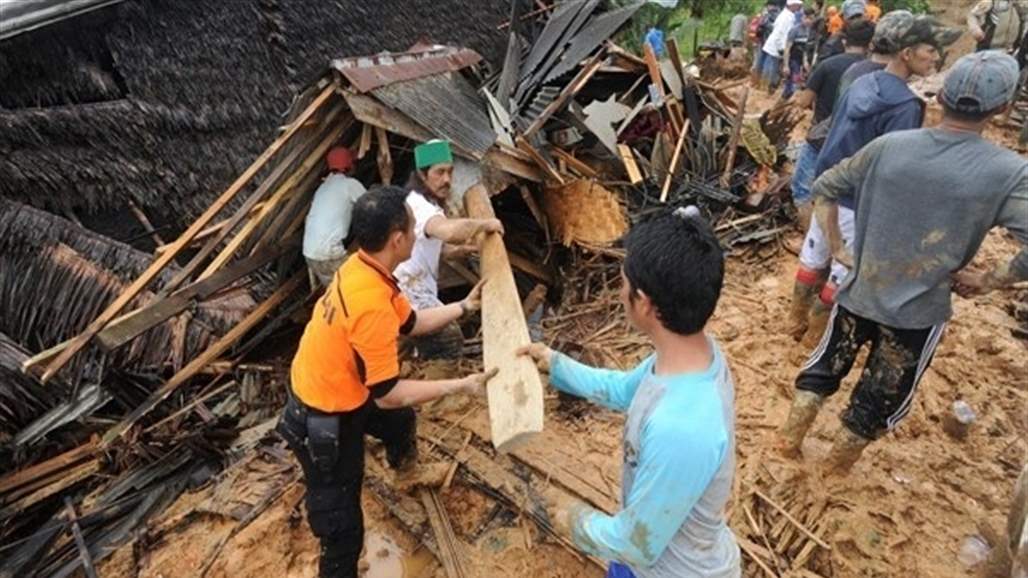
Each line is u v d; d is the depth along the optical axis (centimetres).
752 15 1644
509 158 452
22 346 398
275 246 436
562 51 676
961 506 295
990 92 214
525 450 324
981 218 228
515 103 611
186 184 520
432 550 286
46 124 450
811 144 488
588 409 350
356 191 383
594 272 487
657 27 1317
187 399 416
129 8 525
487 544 286
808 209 506
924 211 235
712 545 165
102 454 373
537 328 444
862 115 329
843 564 271
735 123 612
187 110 537
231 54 580
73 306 407
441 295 477
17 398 367
